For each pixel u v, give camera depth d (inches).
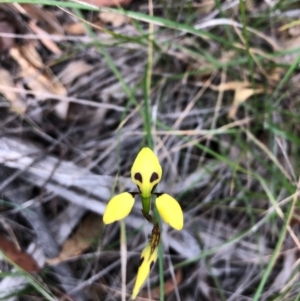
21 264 6.3
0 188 6.3
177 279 7.0
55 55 7.5
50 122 7.1
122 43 7.5
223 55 8.0
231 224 7.5
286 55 8.1
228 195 7.5
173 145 7.6
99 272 6.7
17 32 7.3
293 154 7.6
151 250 4.9
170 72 8.0
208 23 7.6
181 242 7.1
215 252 7.2
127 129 7.5
